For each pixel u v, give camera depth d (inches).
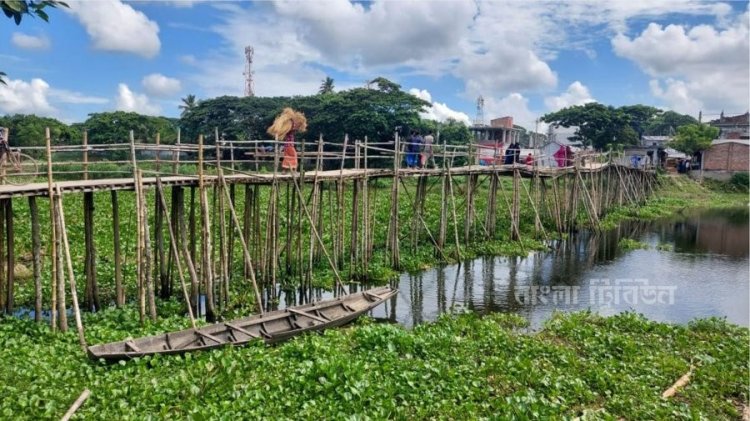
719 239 1310.3
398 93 2057.1
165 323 541.6
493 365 468.8
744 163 2502.5
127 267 748.6
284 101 2193.7
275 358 455.2
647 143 3262.8
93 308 601.0
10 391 355.9
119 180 567.5
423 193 976.9
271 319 557.3
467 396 414.3
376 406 381.4
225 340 505.4
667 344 562.6
